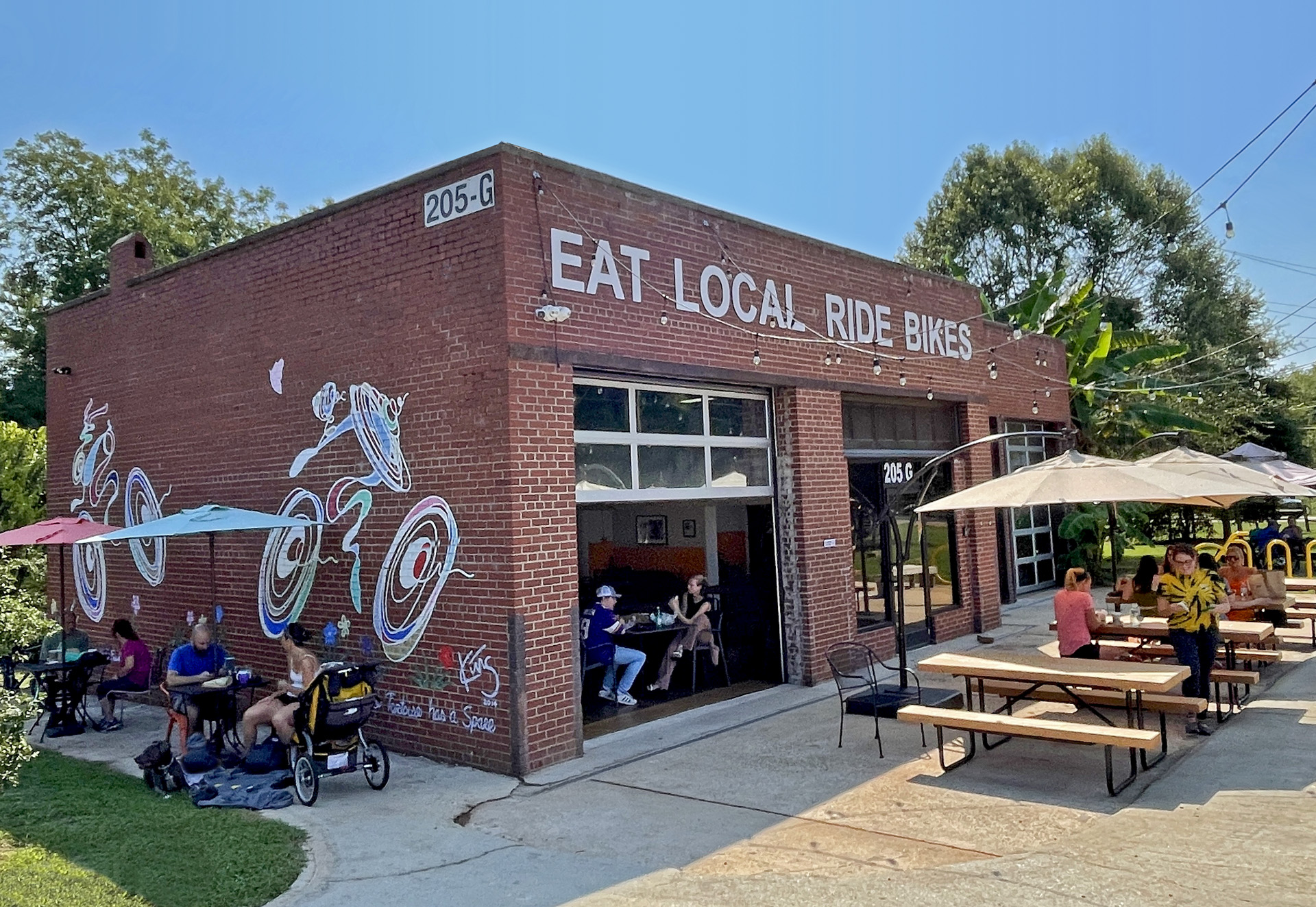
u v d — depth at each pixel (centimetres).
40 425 2759
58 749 959
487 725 827
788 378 1141
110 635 1321
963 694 911
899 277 1380
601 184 927
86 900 536
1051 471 878
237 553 1107
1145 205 3578
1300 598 1305
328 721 733
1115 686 731
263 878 569
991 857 566
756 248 1116
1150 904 473
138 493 1268
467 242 854
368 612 938
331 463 984
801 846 603
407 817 696
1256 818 598
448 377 866
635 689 1152
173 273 1213
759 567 1287
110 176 2989
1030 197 3650
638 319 952
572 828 661
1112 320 3497
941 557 1469
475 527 841
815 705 1027
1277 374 3331
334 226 986
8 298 2789
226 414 1123
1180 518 2855
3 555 1041
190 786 771
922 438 1453
